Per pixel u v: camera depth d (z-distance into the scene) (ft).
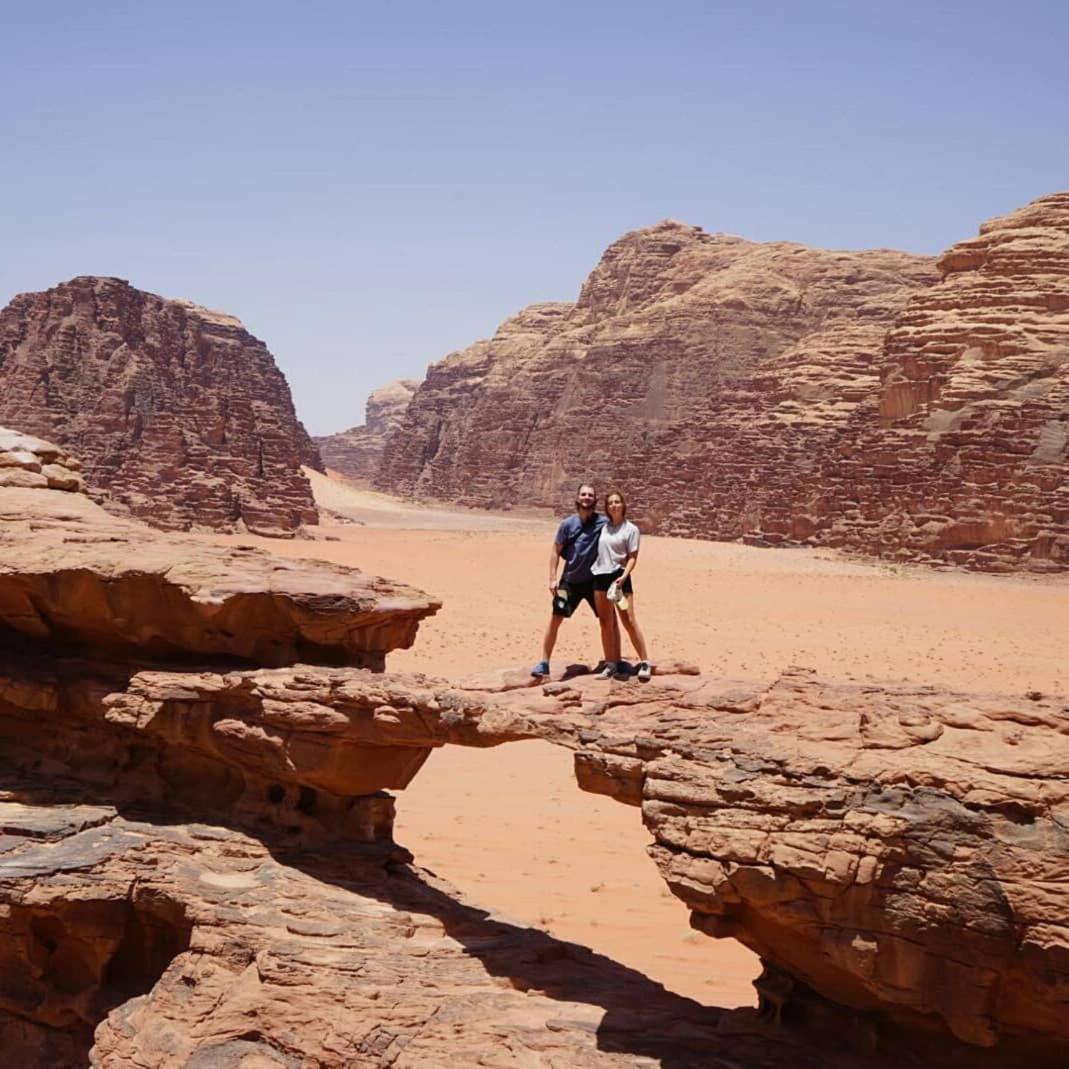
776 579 354.33
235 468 540.52
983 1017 39.58
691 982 60.39
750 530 539.70
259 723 60.23
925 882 39.86
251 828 61.87
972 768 40.32
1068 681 191.72
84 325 607.37
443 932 56.08
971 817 39.58
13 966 59.41
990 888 38.88
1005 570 420.36
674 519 593.83
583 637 224.12
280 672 59.47
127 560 63.26
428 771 120.26
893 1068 44.01
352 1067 48.75
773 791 42.29
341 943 53.83
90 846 60.34
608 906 75.46
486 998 50.37
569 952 56.08
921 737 41.70
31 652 69.51
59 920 58.29
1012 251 511.81
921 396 501.56
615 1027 47.78
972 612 296.30
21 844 60.80
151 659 65.87
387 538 524.52
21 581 65.00
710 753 44.19
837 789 41.52
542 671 52.54
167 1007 53.93
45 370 583.17
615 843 93.20
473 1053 47.21
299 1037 50.52
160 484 504.02
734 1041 46.55
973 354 495.82
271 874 58.54
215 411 558.15
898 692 43.83
